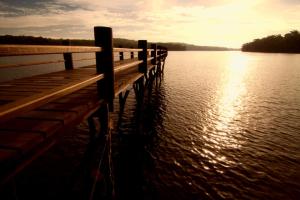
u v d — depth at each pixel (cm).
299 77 3484
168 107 1677
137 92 926
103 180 474
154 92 2186
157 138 1102
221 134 1165
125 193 709
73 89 258
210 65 6153
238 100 1961
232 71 4494
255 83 2941
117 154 941
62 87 239
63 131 266
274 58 8694
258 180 768
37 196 684
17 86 489
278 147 1010
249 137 1127
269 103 1844
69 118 280
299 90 2406
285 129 1234
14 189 221
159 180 777
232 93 2275
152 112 1516
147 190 725
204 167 852
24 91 432
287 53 13500
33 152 210
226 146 1024
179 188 735
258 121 1375
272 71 4381
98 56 355
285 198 681
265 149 992
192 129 1231
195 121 1366
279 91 2369
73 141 1065
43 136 223
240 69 4888
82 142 1056
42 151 224
